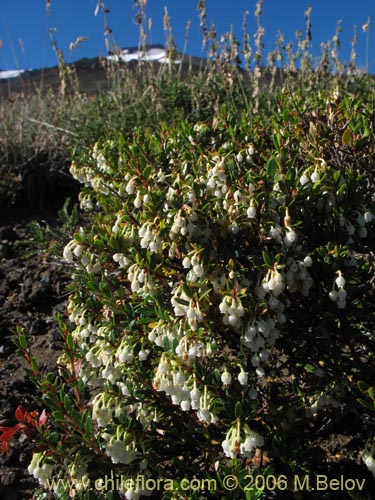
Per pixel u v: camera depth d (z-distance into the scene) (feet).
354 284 8.22
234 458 7.09
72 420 7.80
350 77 21.07
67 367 9.55
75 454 7.83
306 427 9.64
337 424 9.90
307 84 20.70
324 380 8.64
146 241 8.05
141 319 7.91
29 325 14.33
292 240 7.59
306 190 8.06
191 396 7.29
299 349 8.73
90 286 8.69
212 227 8.11
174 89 22.91
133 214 9.43
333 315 8.20
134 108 22.26
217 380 7.50
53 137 22.72
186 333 7.38
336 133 9.48
